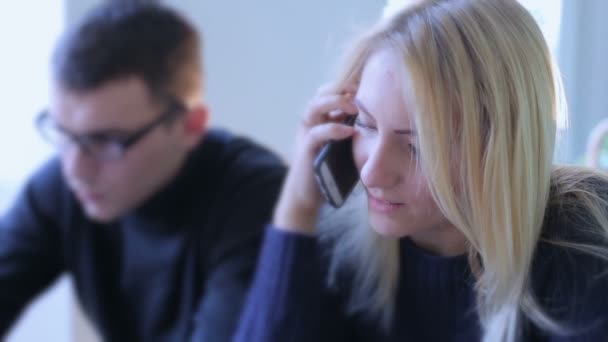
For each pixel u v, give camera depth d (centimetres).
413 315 71
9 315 105
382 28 57
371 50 58
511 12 55
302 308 73
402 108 52
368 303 74
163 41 92
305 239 75
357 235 73
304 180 74
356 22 108
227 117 145
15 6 143
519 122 53
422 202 55
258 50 142
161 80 90
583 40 135
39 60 146
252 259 88
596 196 59
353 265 75
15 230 109
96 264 103
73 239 104
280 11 137
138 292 100
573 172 61
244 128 145
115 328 104
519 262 56
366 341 77
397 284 71
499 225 54
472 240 56
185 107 94
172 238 95
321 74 134
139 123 88
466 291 65
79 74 85
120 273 103
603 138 109
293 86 140
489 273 57
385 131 53
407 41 53
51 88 90
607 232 56
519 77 53
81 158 90
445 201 53
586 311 55
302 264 74
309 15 134
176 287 96
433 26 53
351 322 77
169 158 93
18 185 151
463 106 52
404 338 73
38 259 108
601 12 133
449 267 65
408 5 57
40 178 110
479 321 64
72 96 86
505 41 53
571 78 136
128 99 87
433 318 69
